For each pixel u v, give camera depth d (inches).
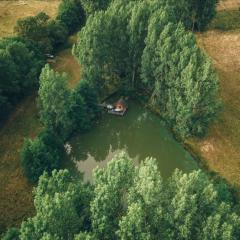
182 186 2541.8
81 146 3863.2
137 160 3769.7
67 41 4953.3
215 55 4739.2
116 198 2613.2
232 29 5206.7
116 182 2588.6
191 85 3444.9
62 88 3555.6
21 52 4045.3
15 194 3280.0
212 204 2559.1
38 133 3767.2
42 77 3555.6
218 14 5487.2
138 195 2566.4
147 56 3831.2
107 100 4138.8
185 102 3587.6
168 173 3587.6
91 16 3976.4
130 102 4153.5
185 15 4758.9
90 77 3959.2
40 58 4387.3
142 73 3986.2
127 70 4160.9
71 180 2881.4
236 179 3398.1
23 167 3383.4
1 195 3272.6
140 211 2429.9
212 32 5142.7
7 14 5408.5
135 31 3907.5
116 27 3964.1
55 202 2449.6
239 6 5659.5
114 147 3949.3
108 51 3998.5
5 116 3934.5
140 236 2466.8
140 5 3880.4
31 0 5748.0
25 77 4057.6
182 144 3740.2
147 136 3946.9
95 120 3971.5
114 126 4015.8
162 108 3956.7
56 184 2719.0
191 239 2544.3
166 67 3695.9
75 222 2532.0
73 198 2596.0
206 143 3693.4
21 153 3380.9
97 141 3924.7
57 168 3412.9
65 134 3708.2
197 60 3548.2
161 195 2561.5
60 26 4805.6
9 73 3850.9
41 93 3548.2
